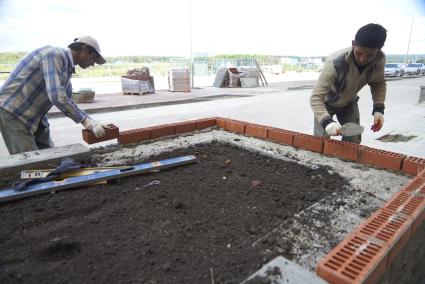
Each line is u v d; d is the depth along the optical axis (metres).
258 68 17.52
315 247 1.35
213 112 8.80
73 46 2.60
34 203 1.76
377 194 1.89
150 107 9.72
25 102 2.54
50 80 2.34
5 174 2.11
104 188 1.97
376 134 6.32
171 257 1.30
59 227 1.54
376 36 2.11
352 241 1.20
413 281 1.71
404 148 5.33
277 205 1.77
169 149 2.76
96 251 1.35
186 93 13.44
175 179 2.14
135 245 1.39
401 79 24.61
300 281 1.05
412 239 1.48
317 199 1.84
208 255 1.31
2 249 1.37
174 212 1.69
